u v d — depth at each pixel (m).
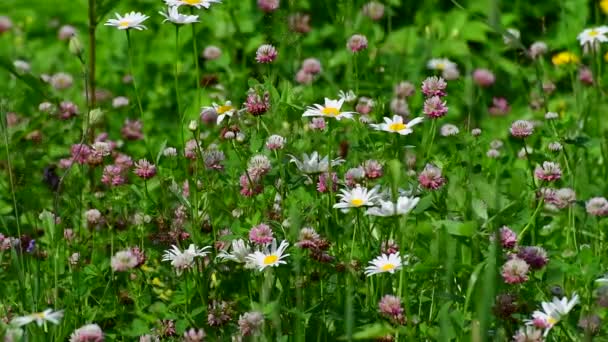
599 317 4.08
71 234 5.18
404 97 6.21
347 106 6.09
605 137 6.38
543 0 9.58
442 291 4.27
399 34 8.20
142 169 5.14
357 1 8.16
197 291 4.59
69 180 5.64
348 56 7.12
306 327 4.31
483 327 3.40
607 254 5.00
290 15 6.95
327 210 4.72
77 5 10.12
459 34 8.79
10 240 4.43
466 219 4.54
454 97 7.21
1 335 3.73
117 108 7.62
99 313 4.61
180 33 8.99
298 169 4.95
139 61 8.92
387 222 4.63
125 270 4.49
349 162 5.45
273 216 4.82
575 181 5.68
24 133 5.61
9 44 9.56
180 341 4.31
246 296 4.49
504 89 7.84
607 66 7.59
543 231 5.47
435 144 6.07
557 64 8.33
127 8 9.37
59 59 9.17
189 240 4.93
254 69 7.77
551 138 6.29
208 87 7.78
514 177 5.09
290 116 5.46
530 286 4.30
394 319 4.10
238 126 5.54
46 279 4.82
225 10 8.55
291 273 4.62
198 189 5.05
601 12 9.52
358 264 4.52
